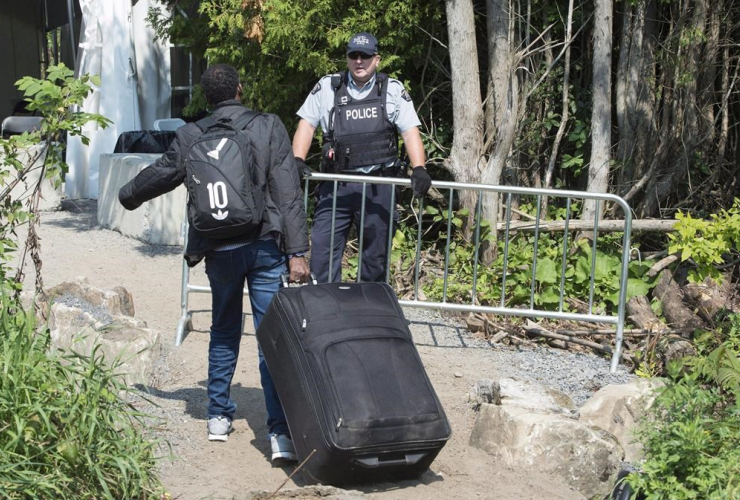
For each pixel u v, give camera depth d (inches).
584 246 283.6
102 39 426.6
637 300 267.3
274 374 163.5
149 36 436.1
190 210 167.2
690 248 258.4
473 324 263.1
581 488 171.0
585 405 197.2
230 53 330.6
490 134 312.5
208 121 167.9
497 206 304.2
